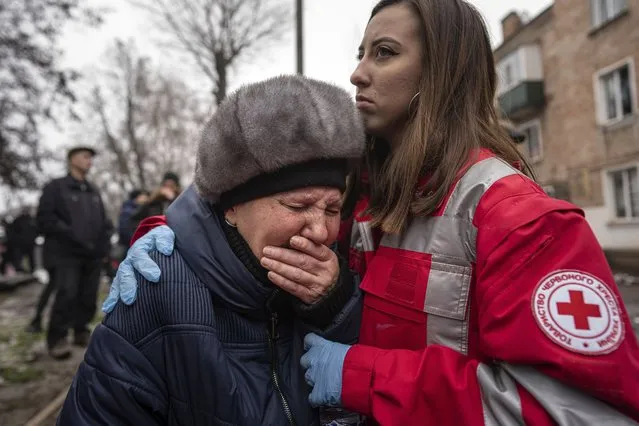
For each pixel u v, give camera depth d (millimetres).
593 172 12398
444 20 963
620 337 690
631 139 11289
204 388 846
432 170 963
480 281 797
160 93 23016
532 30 14328
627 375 678
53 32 7020
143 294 887
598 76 12125
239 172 859
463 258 860
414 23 979
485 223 813
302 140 835
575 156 12977
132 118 22641
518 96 14375
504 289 750
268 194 870
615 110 11820
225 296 901
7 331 4781
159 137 24125
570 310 702
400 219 931
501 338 735
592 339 685
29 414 2672
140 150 23562
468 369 785
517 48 14742
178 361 861
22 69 7086
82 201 3760
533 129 14828
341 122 882
